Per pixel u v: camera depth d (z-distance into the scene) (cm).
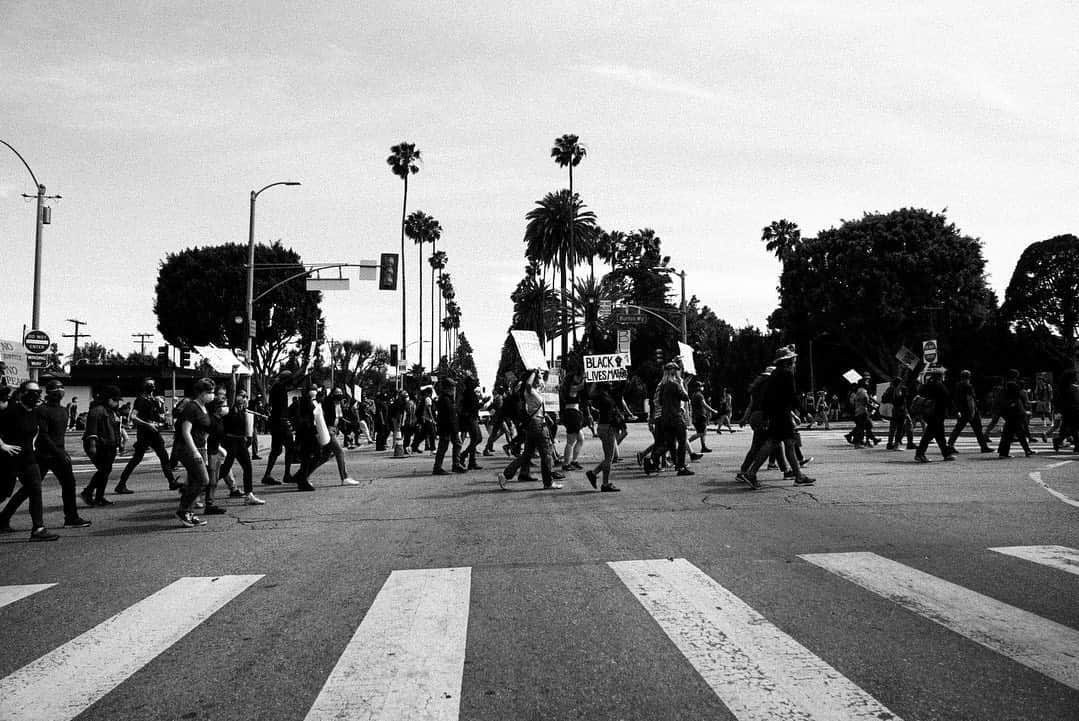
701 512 969
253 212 3072
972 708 370
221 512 1072
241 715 379
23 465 902
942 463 1549
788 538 789
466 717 370
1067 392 1759
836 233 5600
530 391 1288
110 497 1310
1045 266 5978
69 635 519
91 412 1203
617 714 370
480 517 975
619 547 762
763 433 1201
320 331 4053
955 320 5331
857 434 2134
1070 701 377
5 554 819
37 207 2520
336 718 371
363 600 585
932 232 5369
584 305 6850
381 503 1134
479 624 517
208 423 1020
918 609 531
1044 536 783
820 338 6128
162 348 4531
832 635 480
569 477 1421
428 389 2161
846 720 359
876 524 862
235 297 5847
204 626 529
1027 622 498
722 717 364
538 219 7181
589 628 504
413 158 7394
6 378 2773
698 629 496
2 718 381
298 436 1328
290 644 485
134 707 392
